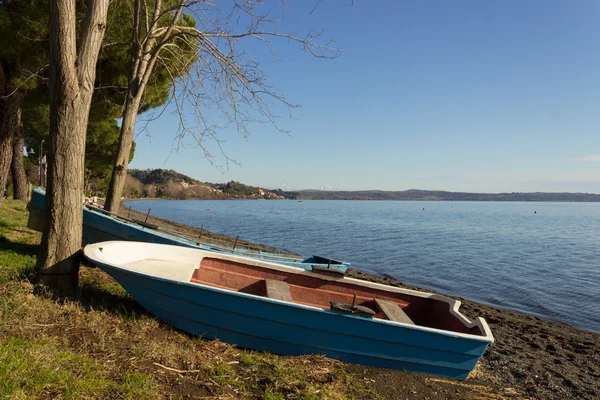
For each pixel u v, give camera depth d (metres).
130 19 10.49
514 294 15.70
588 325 12.01
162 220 44.41
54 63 5.43
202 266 6.92
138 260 6.56
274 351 5.22
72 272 5.77
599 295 15.62
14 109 12.73
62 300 5.34
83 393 3.33
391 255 25.06
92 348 4.22
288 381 4.36
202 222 50.69
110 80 12.59
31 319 4.52
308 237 34.66
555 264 22.86
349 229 43.88
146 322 5.17
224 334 5.22
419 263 22.38
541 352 8.45
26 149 33.03
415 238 35.75
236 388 4.05
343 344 5.19
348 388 4.58
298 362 4.97
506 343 8.91
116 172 9.02
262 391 4.11
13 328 4.21
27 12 10.12
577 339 9.90
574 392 6.36
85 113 5.72
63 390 3.31
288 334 5.16
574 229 53.06
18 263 6.70
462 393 5.14
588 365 7.87
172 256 6.85
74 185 5.70
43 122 20.69
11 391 3.05
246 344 5.22
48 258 5.61
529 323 11.37
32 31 10.14
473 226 55.00
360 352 5.21
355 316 5.07
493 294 15.66
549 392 6.25
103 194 55.16
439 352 5.23
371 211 105.88
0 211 14.16
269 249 24.11
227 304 5.10
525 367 7.27
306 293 6.85
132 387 3.58
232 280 6.87
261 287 6.86
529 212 122.88
